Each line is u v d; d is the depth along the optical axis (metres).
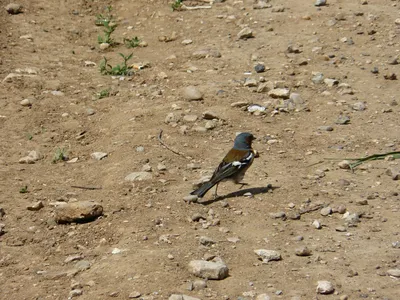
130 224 11.02
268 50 18.91
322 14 20.78
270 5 21.69
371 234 10.59
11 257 10.33
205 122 15.01
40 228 11.14
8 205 11.86
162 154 13.55
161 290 9.06
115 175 12.75
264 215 11.23
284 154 13.66
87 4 22.30
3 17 21.02
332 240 10.42
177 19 21.23
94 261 10.06
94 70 18.22
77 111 15.88
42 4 22.14
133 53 19.30
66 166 13.48
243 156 11.71
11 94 16.61
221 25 20.67
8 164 13.54
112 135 14.62
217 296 8.91
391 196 11.80
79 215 11.16
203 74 17.64
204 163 13.23
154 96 16.47
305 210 11.34
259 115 15.45
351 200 11.65
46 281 9.60
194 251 10.04
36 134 14.86
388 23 20.02
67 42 19.97
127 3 22.34
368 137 14.30
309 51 18.66
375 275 9.38
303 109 15.71
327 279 9.27
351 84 16.91
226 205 11.53
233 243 10.33
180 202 11.68
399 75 17.22
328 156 13.51
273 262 9.78
